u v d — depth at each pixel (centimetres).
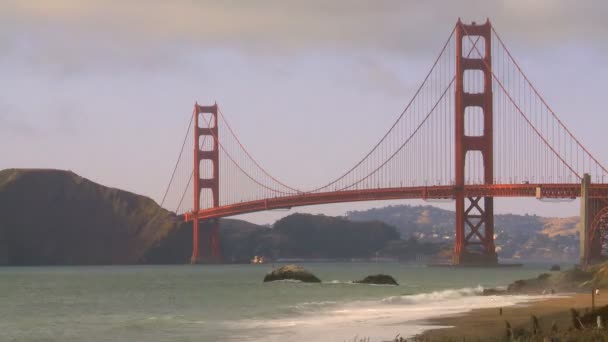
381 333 6569
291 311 8781
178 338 6681
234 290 13225
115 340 6731
